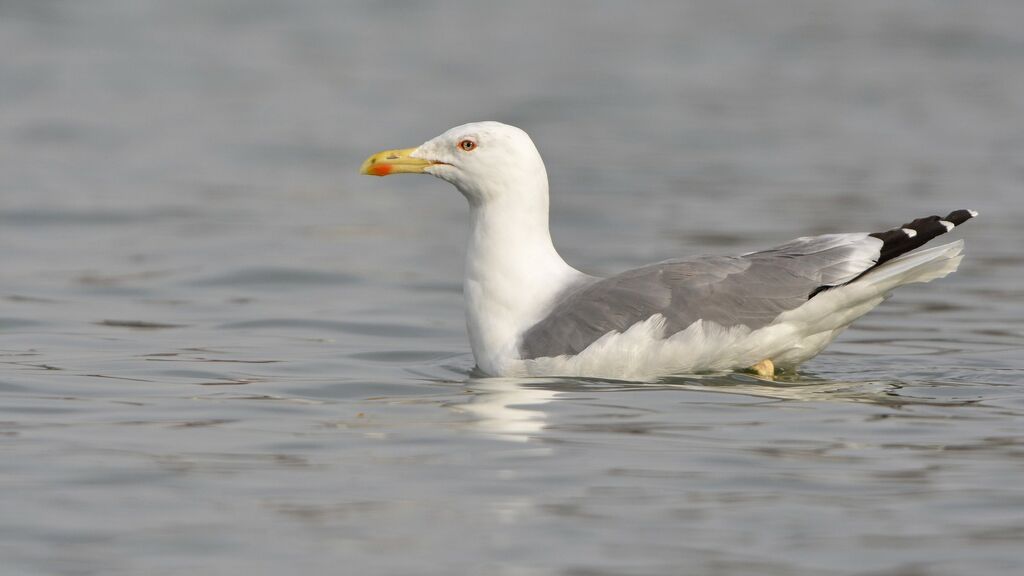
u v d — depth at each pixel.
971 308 16.52
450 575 7.62
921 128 30.61
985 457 9.76
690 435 10.34
